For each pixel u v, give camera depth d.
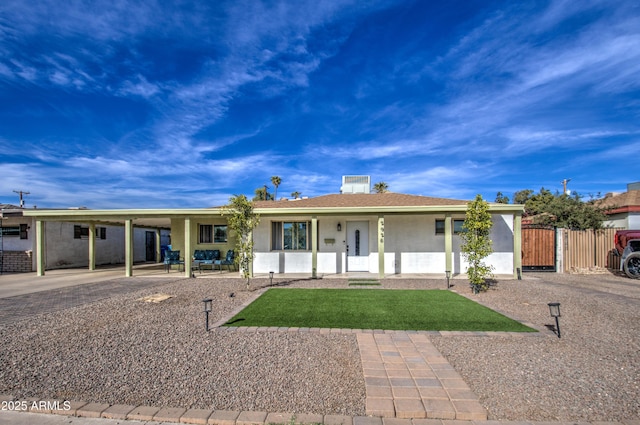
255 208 11.89
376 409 2.98
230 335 5.20
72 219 13.30
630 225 15.91
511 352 4.43
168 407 3.09
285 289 9.48
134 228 20.64
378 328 5.53
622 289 9.31
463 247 9.05
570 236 13.25
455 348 4.59
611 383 3.54
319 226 13.34
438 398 3.20
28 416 3.01
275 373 3.80
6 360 4.25
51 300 8.07
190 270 12.33
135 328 5.61
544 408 3.04
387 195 15.66
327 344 4.77
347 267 13.23
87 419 2.96
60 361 4.21
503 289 9.31
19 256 15.12
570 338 5.01
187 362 4.14
